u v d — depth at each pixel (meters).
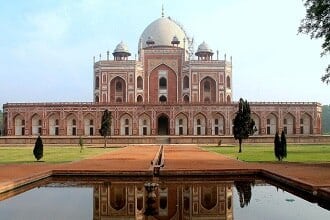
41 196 10.30
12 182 11.18
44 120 47.44
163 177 14.13
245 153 25.70
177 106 47.28
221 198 10.05
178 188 11.62
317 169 14.58
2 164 17.80
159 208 9.00
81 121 47.25
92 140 42.16
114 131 47.16
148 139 42.50
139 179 13.72
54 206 9.01
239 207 8.98
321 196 9.44
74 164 17.12
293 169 14.55
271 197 10.20
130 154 24.58
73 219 7.80
